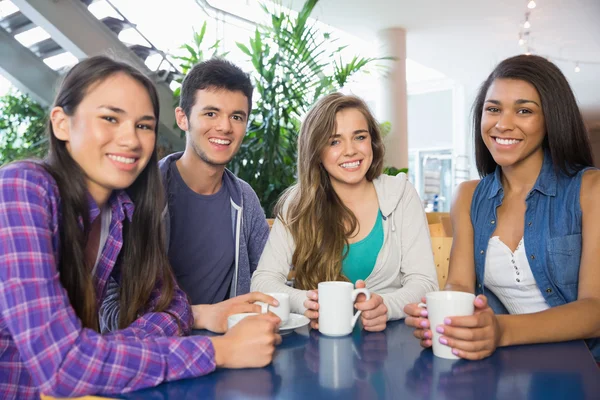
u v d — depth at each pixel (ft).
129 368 2.38
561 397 2.16
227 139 5.61
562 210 4.10
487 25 19.72
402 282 5.03
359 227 5.13
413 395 2.21
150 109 3.22
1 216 2.54
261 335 2.69
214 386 2.40
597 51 22.20
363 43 22.72
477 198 4.69
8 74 12.87
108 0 12.94
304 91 11.37
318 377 2.49
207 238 5.88
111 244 3.52
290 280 5.41
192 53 12.39
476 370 2.56
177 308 3.59
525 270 4.23
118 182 3.13
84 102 3.01
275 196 11.26
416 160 32.73
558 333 3.05
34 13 11.46
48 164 3.06
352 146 4.99
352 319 3.44
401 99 20.24
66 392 2.36
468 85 29.91
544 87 4.07
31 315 2.40
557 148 4.13
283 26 11.75
